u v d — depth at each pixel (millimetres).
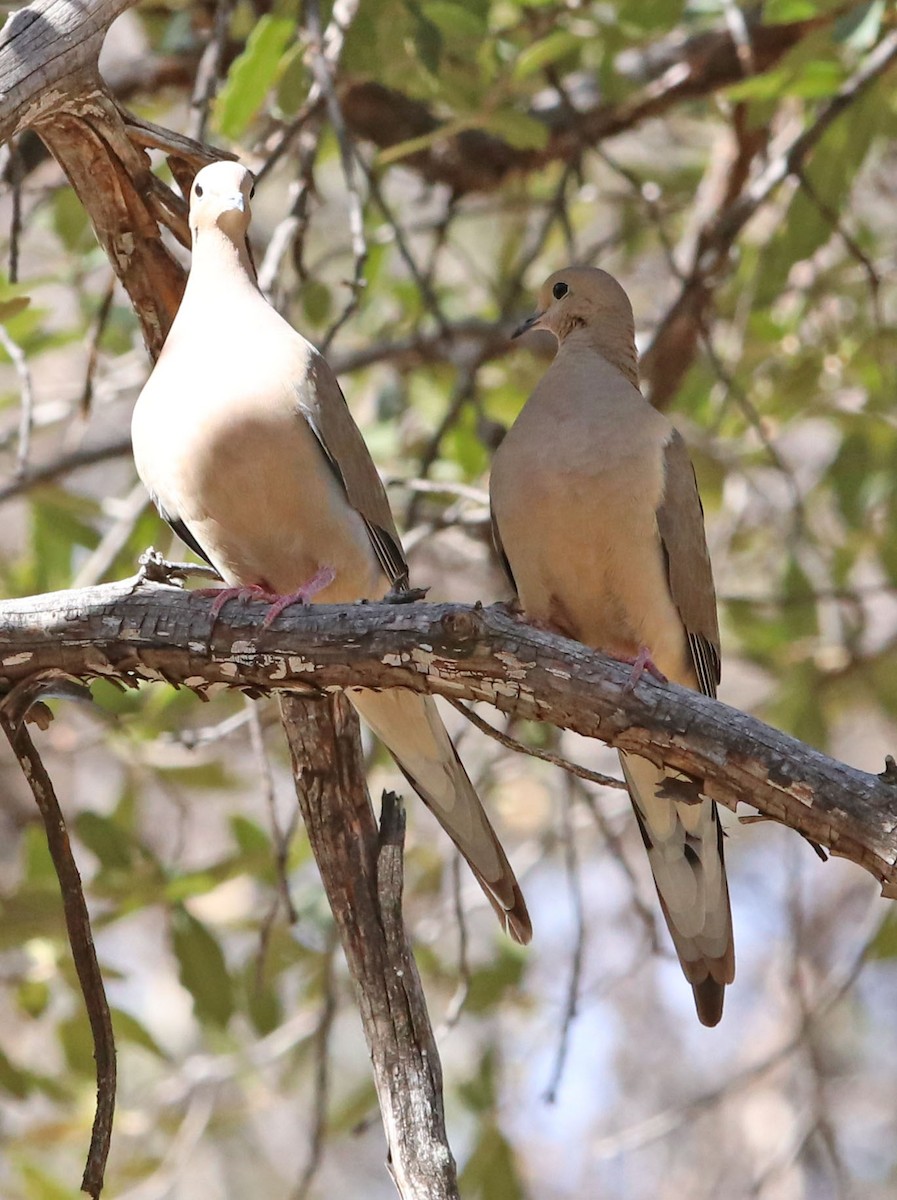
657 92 12062
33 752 6930
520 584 8266
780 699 12680
